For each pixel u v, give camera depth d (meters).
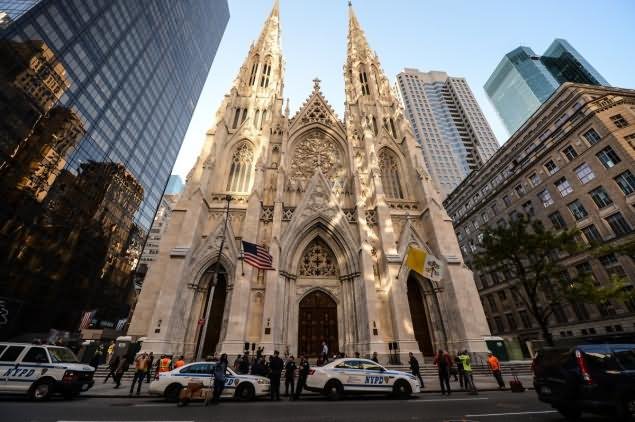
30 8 41.88
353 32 55.81
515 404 11.48
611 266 38.59
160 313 22.92
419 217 32.44
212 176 32.12
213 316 26.34
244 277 25.02
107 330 34.72
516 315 52.97
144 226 76.12
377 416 9.47
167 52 83.25
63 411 10.01
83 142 53.78
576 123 45.03
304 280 29.00
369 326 23.94
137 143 71.25
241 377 13.82
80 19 50.69
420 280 29.17
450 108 140.12
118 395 14.23
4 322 38.94
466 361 15.58
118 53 61.56
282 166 32.75
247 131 37.31
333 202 31.25
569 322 43.31
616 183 39.44
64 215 50.69
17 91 41.09
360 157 36.16
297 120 39.59
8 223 40.91
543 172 50.22
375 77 47.84
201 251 27.41
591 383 8.12
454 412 9.98
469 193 71.19
